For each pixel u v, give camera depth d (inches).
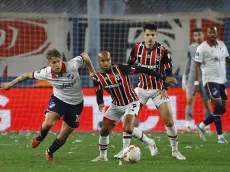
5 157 1325.0
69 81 1192.2
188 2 2856.8
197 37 1895.9
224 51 1673.2
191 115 1964.8
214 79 1660.9
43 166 1153.4
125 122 1206.9
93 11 2351.1
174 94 2059.5
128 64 1304.1
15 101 2054.6
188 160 1262.3
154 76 1211.2
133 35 2832.2
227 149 1489.9
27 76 1218.0
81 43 2748.5
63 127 1234.6
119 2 2805.1
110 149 1496.1
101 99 1200.2
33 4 2755.9
